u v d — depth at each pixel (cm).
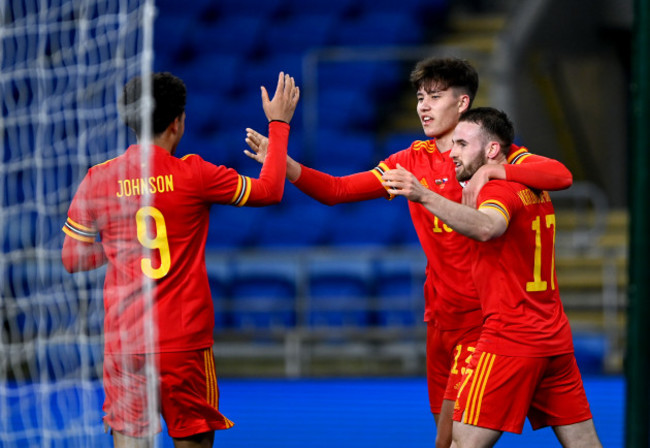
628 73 4575
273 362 3422
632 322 1161
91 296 2041
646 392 1157
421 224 1491
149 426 1260
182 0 4691
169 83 1334
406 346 3372
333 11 4731
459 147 1379
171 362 1311
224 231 3678
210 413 1355
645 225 1149
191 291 1329
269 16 4712
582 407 1365
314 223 3700
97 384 2242
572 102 4569
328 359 3434
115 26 3109
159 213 1315
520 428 1324
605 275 3528
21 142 3091
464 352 1480
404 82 4425
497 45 4434
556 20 4425
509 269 1326
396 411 2619
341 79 4366
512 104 4272
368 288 3447
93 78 2992
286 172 1481
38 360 2420
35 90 3238
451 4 4822
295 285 3466
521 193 1327
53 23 3303
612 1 4362
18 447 1925
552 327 1335
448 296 1480
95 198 1334
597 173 4597
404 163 1537
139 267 1316
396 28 4519
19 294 2638
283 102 1420
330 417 2556
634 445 1161
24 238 2883
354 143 4022
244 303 3366
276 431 2392
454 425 1349
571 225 4019
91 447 1833
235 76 4353
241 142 3997
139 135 1345
